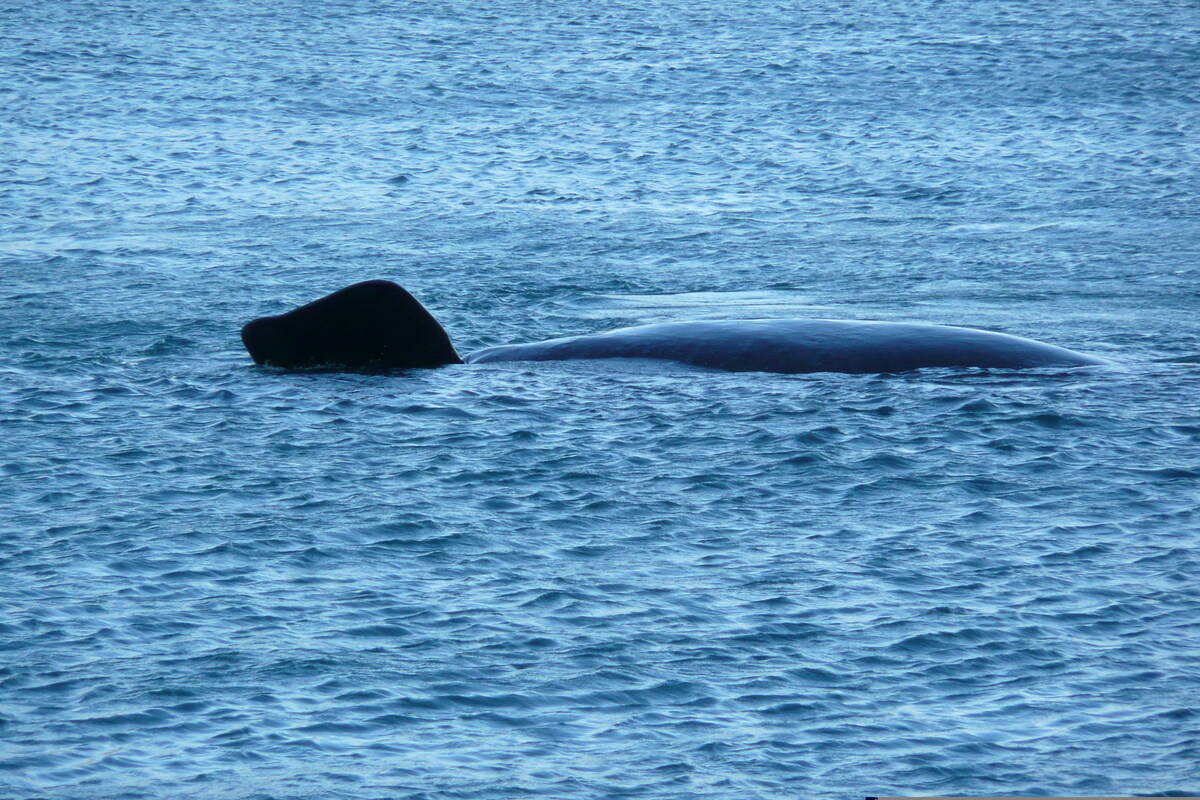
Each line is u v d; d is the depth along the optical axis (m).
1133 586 41.97
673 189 151.00
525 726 33.88
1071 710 34.59
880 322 72.81
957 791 31.12
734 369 68.19
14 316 84.06
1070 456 54.44
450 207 138.88
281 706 34.62
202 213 133.38
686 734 33.56
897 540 45.81
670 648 37.88
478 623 39.41
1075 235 120.31
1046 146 178.12
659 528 47.06
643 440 56.91
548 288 96.88
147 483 51.66
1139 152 172.62
